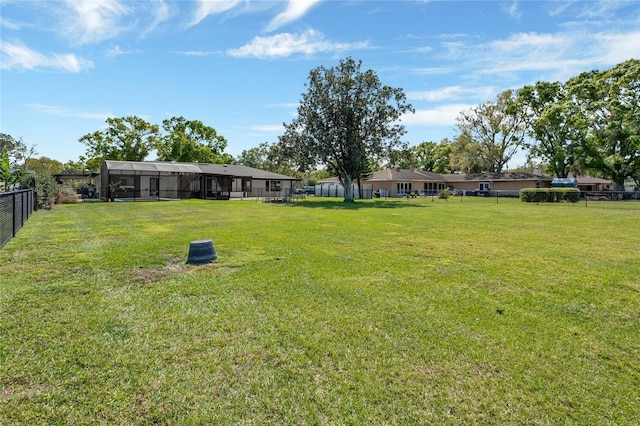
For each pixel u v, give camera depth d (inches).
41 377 95.7
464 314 145.8
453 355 111.3
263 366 103.5
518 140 1635.1
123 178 1150.3
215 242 308.2
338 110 1040.2
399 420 80.7
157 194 1190.9
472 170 1994.3
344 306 153.5
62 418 79.9
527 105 1555.1
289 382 95.5
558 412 83.9
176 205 839.7
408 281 193.5
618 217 574.2
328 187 1679.4
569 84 1421.0
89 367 101.4
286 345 116.6
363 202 1083.9
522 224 470.0
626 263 240.8
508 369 103.3
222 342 118.2
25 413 81.1
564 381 97.3
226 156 2079.2
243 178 1379.2
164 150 1721.2
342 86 1024.9
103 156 1568.7
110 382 94.3
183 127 1860.2
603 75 1312.7
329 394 90.3
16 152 1147.3
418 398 89.0
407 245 303.4
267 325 132.4
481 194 1658.5
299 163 1072.8
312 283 187.0
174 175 1205.1
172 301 157.3
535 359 109.3
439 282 192.1
